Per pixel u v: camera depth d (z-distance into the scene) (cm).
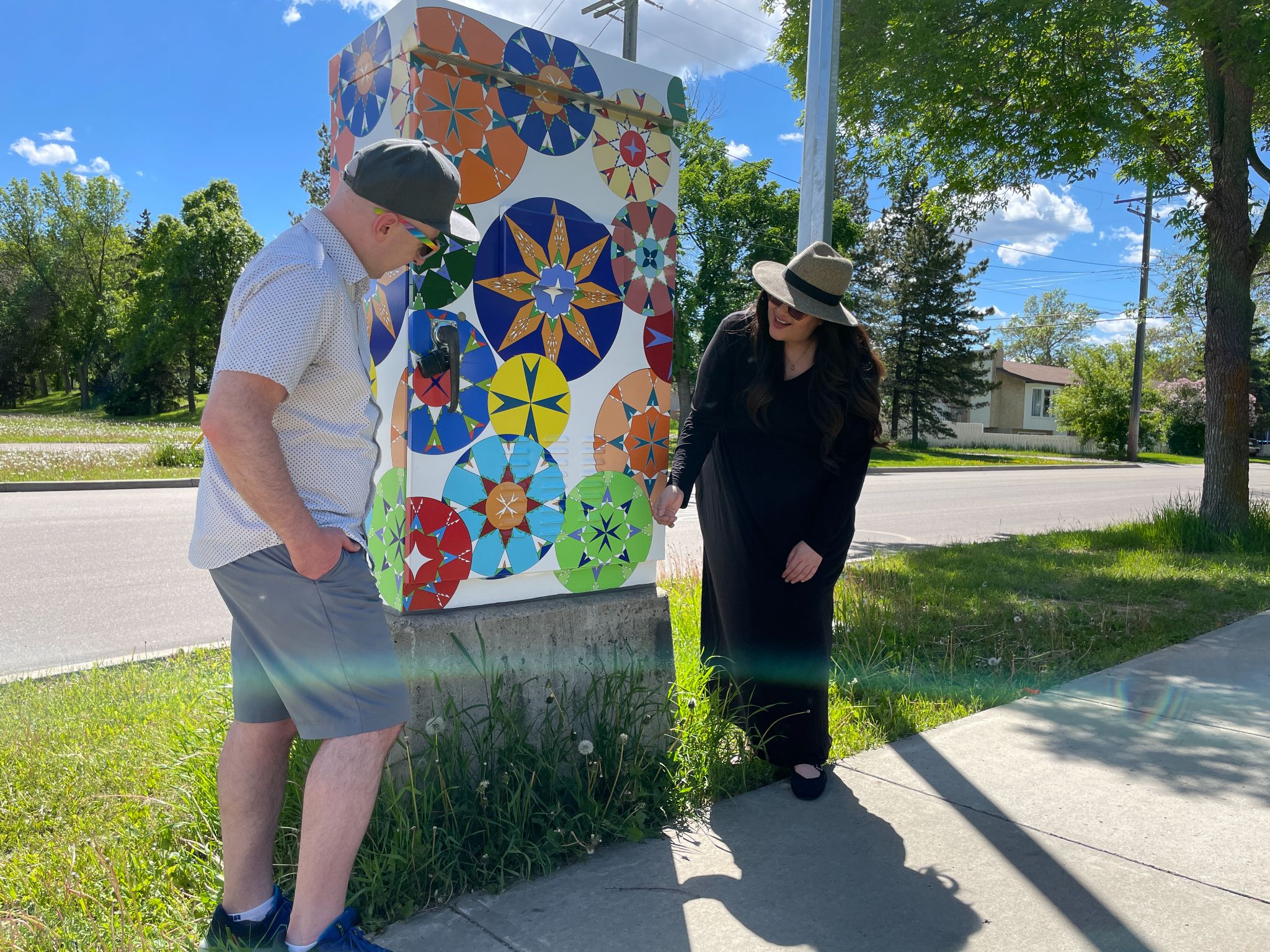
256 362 155
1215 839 249
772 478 285
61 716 319
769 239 2928
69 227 6166
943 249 4016
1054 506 1521
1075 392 4341
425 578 243
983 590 602
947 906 212
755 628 289
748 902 213
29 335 6300
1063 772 296
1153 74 962
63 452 1825
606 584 284
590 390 273
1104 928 204
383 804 223
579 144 266
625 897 215
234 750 186
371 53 257
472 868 222
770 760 291
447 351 233
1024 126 927
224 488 169
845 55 886
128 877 211
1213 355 903
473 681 247
